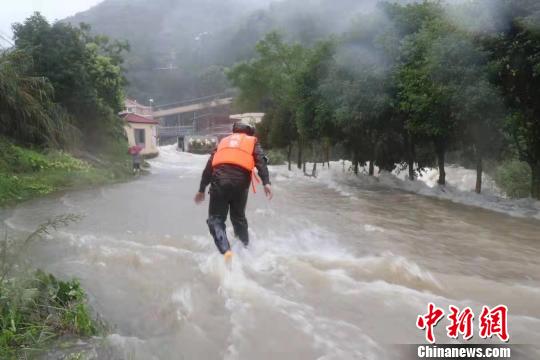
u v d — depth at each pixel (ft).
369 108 42.63
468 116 29.19
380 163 52.60
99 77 76.69
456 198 32.30
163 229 19.60
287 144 77.36
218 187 15.26
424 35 35.24
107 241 17.03
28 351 8.37
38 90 54.49
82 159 58.90
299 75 59.11
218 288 11.62
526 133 28.78
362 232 19.53
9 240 14.73
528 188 35.27
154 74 306.76
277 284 11.96
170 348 8.55
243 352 8.29
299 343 8.62
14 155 44.11
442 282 12.46
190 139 161.99
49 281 11.31
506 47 25.61
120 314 10.22
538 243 17.71
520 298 11.25
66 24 68.74
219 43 312.29
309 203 29.68
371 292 11.30
